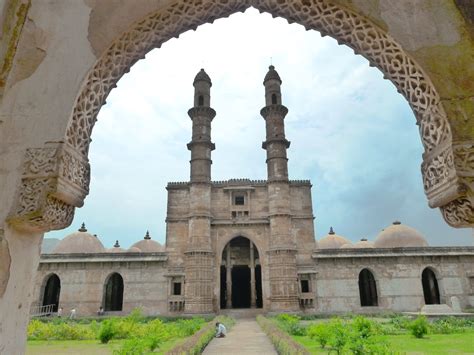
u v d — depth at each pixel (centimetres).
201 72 4178
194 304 3388
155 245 4566
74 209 481
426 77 443
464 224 421
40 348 1697
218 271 3656
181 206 3869
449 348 1530
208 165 3841
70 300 3575
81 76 475
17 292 443
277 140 3834
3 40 479
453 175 400
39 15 505
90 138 505
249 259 4097
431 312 2852
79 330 2109
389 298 3531
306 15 536
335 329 1295
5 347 419
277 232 3591
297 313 3334
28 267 464
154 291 3584
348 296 3538
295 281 3469
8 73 477
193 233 3609
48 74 478
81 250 4066
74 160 465
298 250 3697
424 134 460
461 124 415
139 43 525
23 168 437
